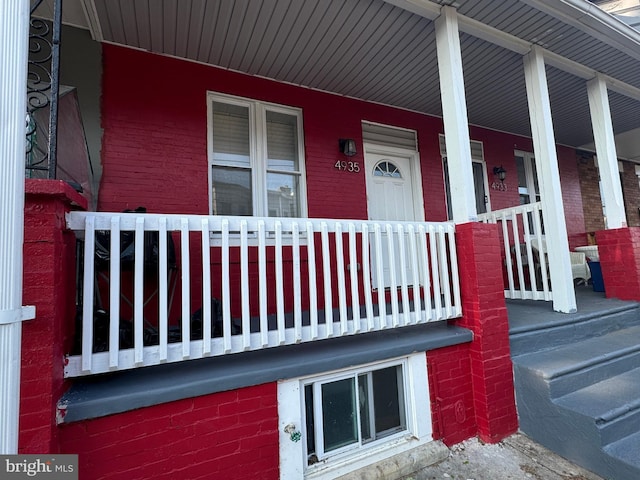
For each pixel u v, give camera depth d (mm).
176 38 3281
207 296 2021
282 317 2234
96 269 2422
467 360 2855
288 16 3027
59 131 3043
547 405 2578
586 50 3744
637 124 6160
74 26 3182
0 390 1098
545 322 3229
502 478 2279
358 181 4570
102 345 2111
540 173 3725
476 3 2971
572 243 6746
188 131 3604
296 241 2338
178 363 2193
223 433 1971
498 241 2984
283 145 4238
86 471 1661
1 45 1175
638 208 7742
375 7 2967
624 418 2361
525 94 4773
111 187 3240
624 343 3248
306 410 2359
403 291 2736
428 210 5125
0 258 1123
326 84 4277
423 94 4625
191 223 2008
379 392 2635
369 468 2355
